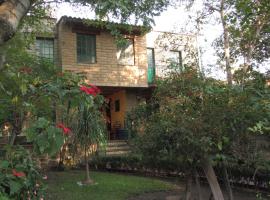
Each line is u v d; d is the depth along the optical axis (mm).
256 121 5012
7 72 4621
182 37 14617
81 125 9883
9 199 3496
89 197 8164
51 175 11156
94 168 13391
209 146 5672
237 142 5867
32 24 10875
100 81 17141
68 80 4469
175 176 10875
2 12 3004
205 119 5793
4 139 5367
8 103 4602
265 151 5961
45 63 7508
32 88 4473
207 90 5980
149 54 18562
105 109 19641
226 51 11883
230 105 5551
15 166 3971
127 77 17688
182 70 6992
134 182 10180
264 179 8742
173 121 6055
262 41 10336
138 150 6824
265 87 4840
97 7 5754
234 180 9406
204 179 9523
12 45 7188
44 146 3525
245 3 5555
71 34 16781
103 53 17391
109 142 15680
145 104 7797
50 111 4684
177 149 5988
